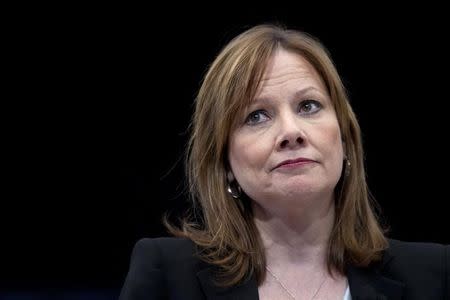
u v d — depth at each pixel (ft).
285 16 42.52
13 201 47.14
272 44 14.23
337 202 14.64
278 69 13.91
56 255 46.80
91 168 46.62
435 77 44.57
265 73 13.87
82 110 46.50
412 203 46.50
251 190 13.84
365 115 45.68
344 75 44.27
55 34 45.75
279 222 14.17
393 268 14.16
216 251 14.40
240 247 14.26
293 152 13.34
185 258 14.48
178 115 45.83
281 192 13.42
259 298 13.88
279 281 14.08
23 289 46.83
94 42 45.75
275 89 13.74
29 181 47.01
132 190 45.93
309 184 13.33
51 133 46.83
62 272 46.50
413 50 44.11
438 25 43.50
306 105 13.89
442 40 43.73
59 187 46.75
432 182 46.01
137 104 46.14
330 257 14.23
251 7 42.78
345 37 43.57
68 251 46.70
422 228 46.37
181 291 14.06
